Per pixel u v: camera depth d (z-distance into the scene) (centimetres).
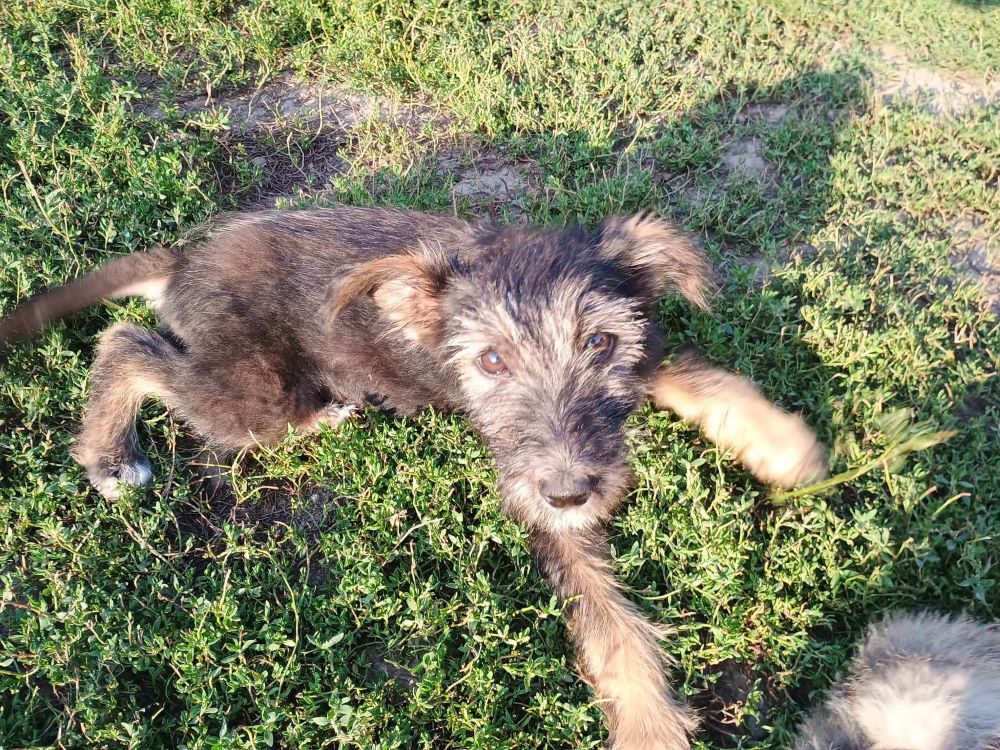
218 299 39
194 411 38
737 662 32
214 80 57
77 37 59
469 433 37
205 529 36
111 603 31
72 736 28
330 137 56
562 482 30
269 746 27
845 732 29
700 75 61
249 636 31
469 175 53
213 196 49
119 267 40
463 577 32
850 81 60
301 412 40
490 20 65
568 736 28
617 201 48
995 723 27
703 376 37
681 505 34
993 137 54
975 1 70
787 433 35
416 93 59
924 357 39
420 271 34
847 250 46
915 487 34
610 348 33
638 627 31
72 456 37
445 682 29
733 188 51
